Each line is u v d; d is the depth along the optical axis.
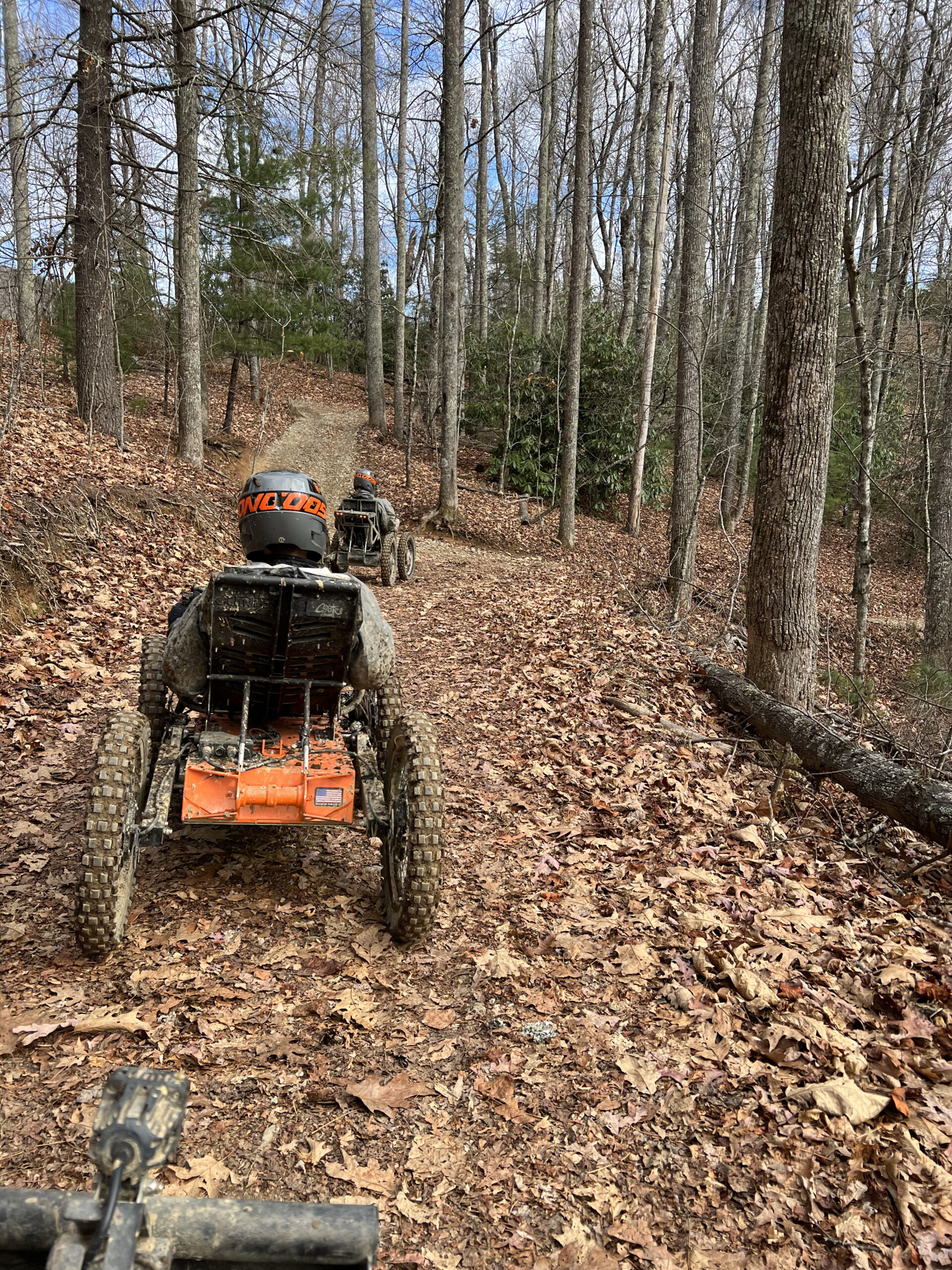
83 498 10.59
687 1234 2.48
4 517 8.92
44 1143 2.60
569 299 19.75
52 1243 1.00
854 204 8.53
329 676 4.09
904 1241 2.48
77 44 11.95
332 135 24.50
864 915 4.64
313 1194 2.53
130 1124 1.00
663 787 6.04
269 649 3.84
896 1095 3.01
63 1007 3.26
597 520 25.16
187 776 3.91
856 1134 2.84
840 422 24.06
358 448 27.75
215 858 4.64
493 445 30.83
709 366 27.36
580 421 25.17
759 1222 2.52
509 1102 2.93
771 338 7.45
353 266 38.44
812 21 6.78
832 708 9.20
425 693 7.88
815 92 6.88
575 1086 3.04
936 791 5.43
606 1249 2.43
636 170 31.97
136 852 3.79
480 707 7.48
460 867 4.71
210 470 17.52
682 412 14.09
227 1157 2.62
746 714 7.43
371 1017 3.33
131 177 15.45
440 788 3.70
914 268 11.88
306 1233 1.09
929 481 9.87
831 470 25.08
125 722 3.70
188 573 10.98
